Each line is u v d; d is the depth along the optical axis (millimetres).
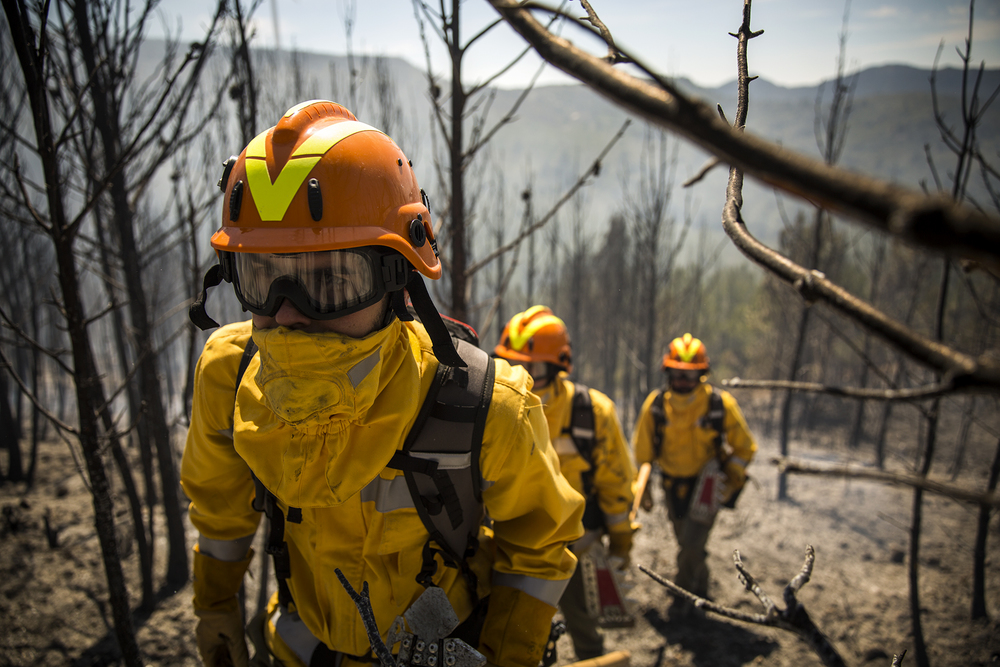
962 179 2885
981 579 4551
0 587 4203
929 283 10820
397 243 1214
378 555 1405
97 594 4246
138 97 3273
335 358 1183
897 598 4988
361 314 1225
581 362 15750
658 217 8555
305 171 1180
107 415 2676
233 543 1637
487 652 1489
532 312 3828
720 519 6883
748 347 20266
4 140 3660
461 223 2750
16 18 1665
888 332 344
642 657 4301
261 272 1201
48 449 7664
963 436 7133
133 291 3727
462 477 1394
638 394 10250
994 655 4070
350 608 1426
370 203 1215
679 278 15922
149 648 3760
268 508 1453
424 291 1304
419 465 1339
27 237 5926
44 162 1786
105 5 2766
